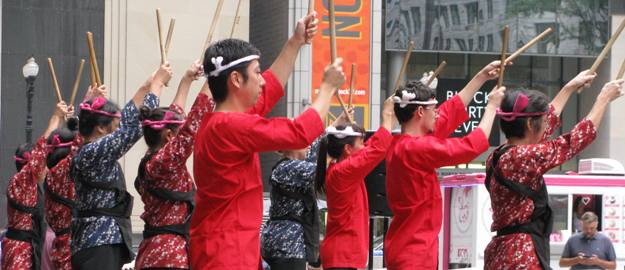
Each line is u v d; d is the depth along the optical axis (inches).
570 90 371.6
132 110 384.8
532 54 1678.2
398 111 390.9
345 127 436.5
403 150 374.6
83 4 1396.4
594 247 710.5
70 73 1389.0
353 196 428.1
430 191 376.8
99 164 384.2
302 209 450.6
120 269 394.6
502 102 355.3
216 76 289.7
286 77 328.5
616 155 1695.4
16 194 487.2
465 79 1756.9
